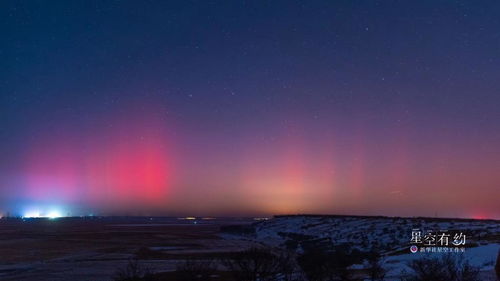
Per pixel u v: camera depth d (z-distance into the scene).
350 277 41.88
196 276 45.69
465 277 33.22
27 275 59.44
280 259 42.47
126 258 77.88
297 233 139.25
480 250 53.47
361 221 145.62
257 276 40.59
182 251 91.69
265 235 148.00
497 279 34.66
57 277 56.62
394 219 137.75
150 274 48.97
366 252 70.12
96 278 54.84
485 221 116.75
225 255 81.19
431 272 34.12
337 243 100.50
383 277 40.97
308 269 42.72
